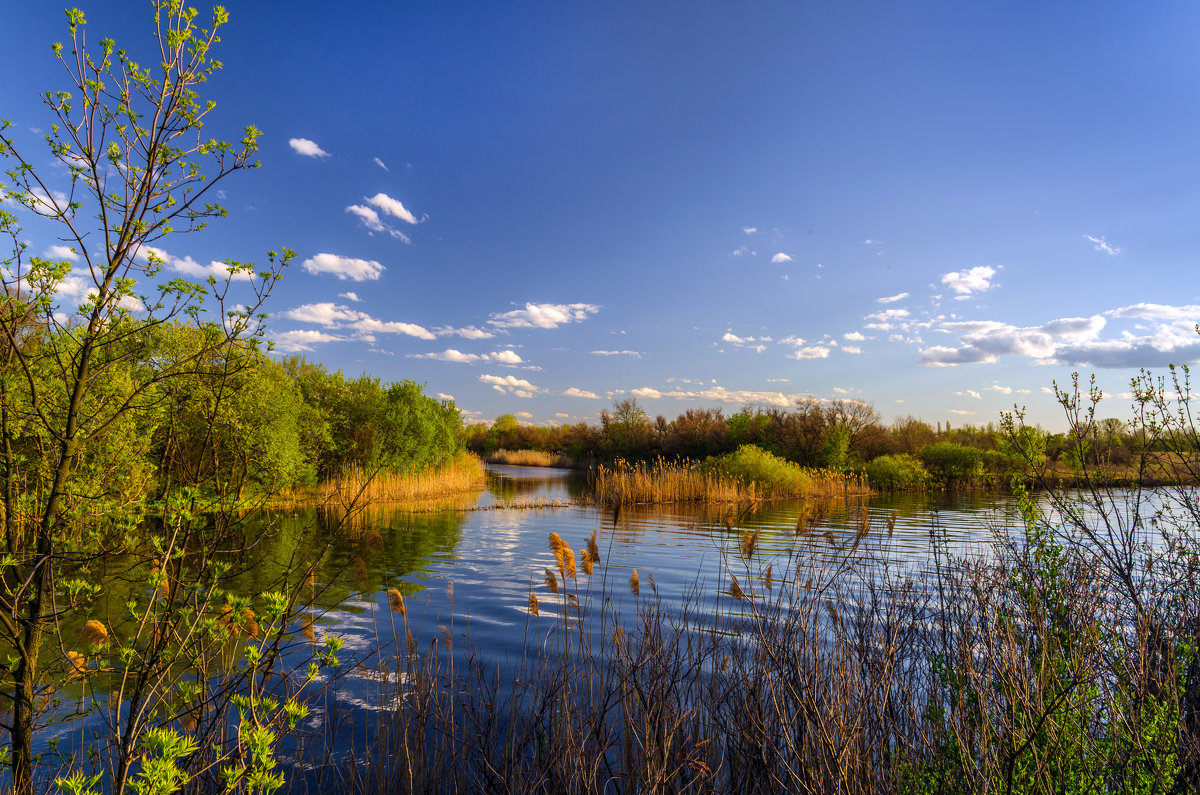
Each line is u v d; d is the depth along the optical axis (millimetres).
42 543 3234
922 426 44438
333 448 24906
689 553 14117
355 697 5996
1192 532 5223
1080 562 5082
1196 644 4332
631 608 9117
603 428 61375
